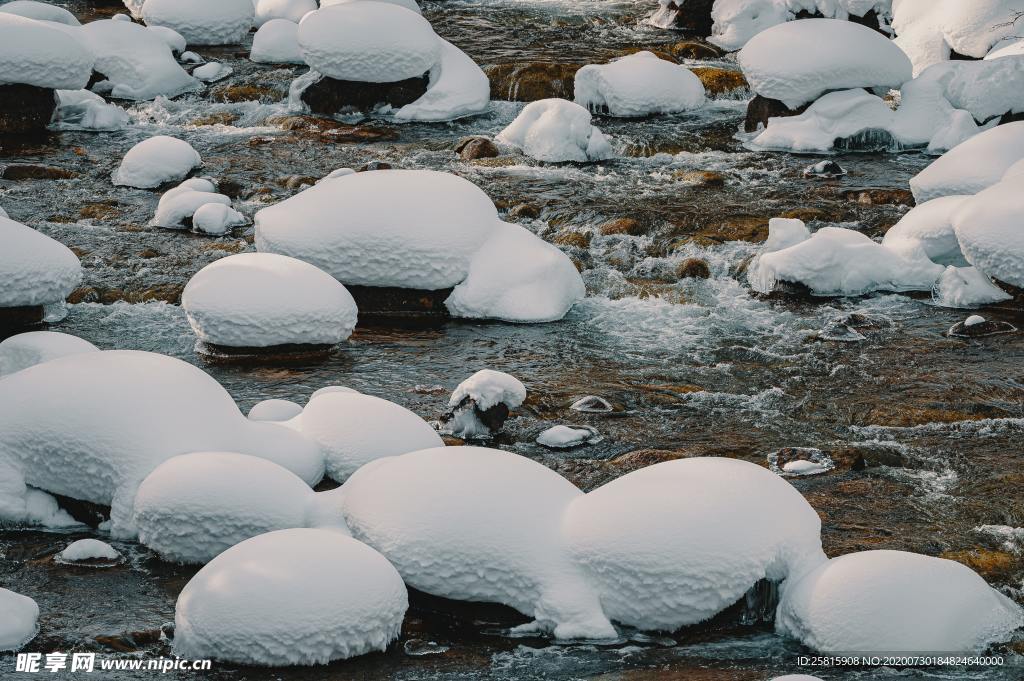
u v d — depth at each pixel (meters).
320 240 28.33
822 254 30.22
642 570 15.09
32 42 42.88
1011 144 33.78
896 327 28.33
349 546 15.01
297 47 52.81
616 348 27.12
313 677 14.16
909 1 55.06
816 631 14.83
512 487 16.17
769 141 43.00
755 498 15.91
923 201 34.47
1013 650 14.74
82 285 29.89
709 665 14.58
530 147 41.72
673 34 57.47
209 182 37.31
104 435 17.75
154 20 55.56
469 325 28.44
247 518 16.50
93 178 39.19
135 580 16.45
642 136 43.97
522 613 15.61
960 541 17.89
